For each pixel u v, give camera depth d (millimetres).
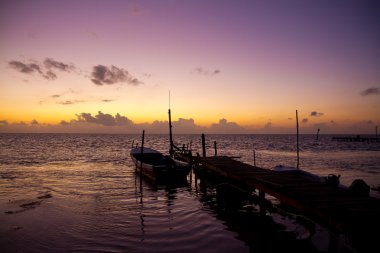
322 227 9984
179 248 8953
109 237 9891
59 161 35125
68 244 9328
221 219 11844
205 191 17875
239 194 15242
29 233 10305
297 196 8906
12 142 83500
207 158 20703
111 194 16750
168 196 16328
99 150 55875
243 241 9500
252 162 35594
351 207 7621
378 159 39750
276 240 9586
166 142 98812
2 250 8922
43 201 14906
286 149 63375
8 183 20172
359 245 6852
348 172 26797
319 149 63625
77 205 14125
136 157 26047
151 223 11344
